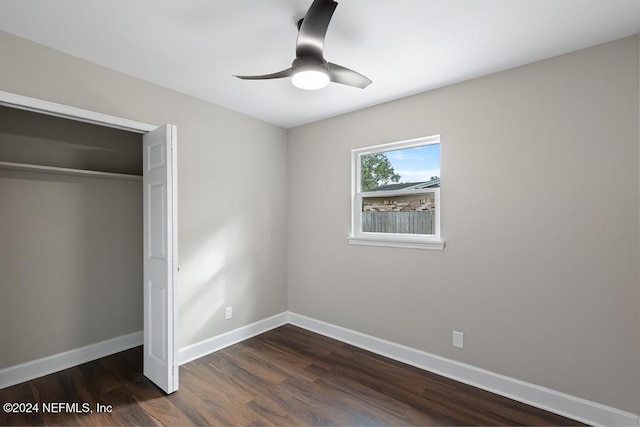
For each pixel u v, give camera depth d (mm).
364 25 1755
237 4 1602
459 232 2436
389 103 2844
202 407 2055
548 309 2070
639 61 1794
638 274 1792
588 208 1939
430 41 1912
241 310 3174
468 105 2406
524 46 1952
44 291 2475
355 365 2643
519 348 2172
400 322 2750
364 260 2998
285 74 1767
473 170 2373
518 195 2180
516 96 2197
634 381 1809
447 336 2488
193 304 2770
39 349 2441
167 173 2176
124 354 2832
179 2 1583
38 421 1896
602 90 1899
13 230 2334
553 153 2055
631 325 1815
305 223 3504
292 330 3441
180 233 2684
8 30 1814
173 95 2629
